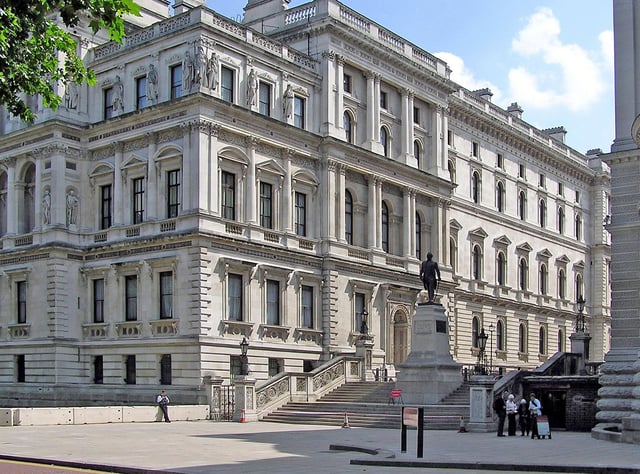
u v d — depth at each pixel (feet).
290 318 223.30
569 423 169.78
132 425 169.48
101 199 227.81
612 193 166.20
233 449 118.52
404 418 105.50
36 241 225.35
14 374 228.43
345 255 238.68
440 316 193.26
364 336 225.56
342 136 242.37
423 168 275.18
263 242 218.18
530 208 353.31
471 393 158.81
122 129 221.66
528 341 337.93
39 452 112.88
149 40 219.20
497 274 325.62
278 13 252.83
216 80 211.41
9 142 234.99
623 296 162.61
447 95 286.05
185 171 206.80
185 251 204.54
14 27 93.91
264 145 222.48
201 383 197.67
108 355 217.77
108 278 220.23
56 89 223.92
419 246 271.08
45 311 221.05
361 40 247.70
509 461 96.58
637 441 126.31
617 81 167.02
